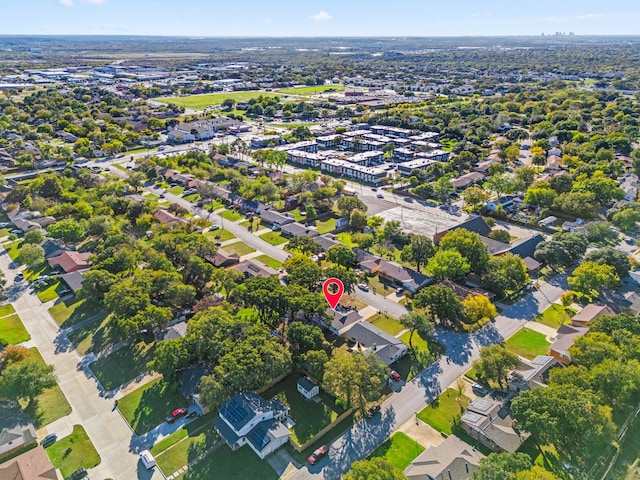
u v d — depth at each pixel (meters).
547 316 112.44
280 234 160.50
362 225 161.88
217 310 97.38
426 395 87.31
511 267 119.88
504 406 80.38
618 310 112.31
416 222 170.62
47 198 181.25
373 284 128.00
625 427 77.25
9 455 74.12
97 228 150.50
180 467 72.25
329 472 71.19
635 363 80.06
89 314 113.19
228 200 188.75
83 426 80.31
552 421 71.00
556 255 129.25
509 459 64.81
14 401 82.06
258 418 77.00
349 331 103.38
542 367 89.88
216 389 78.44
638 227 160.50
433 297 105.62
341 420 81.56
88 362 96.50
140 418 81.94
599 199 175.25
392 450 75.12
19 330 107.12
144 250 132.00
